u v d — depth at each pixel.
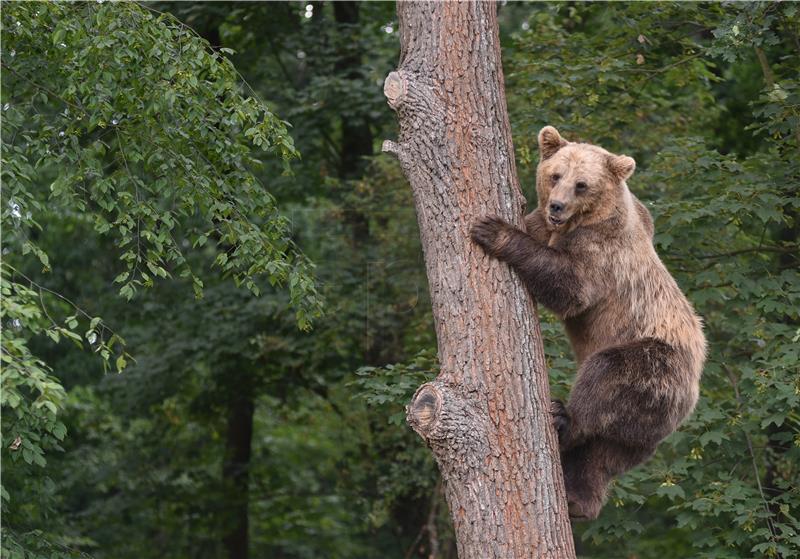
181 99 10.85
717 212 12.66
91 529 22.62
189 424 24.42
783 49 16.41
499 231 8.69
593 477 9.44
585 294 9.13
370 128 21.75
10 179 10.34
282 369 21.12
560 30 16.19
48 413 9.50
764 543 11.31
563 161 9.58
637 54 15.11
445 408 8.47
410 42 9.01
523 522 8.42
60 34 10.11
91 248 24.42
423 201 8.84
